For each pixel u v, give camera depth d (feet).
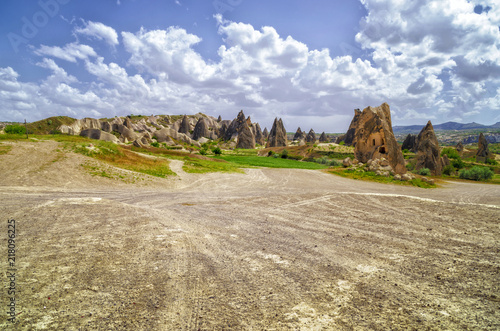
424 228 27.81
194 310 11.68
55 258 17.22
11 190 47.55
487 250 20.48
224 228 27.58
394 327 10.50
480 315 11.34
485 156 342.85
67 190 53.31
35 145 85.40
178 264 17.08
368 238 24.02
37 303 11.76
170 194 58.44
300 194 57.00
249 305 12.23
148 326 10.38
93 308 11.57
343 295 13.26
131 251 19.19
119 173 78.33
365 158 143.43
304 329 10.35
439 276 15.64
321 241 23.03
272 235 24.99
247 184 91.66
